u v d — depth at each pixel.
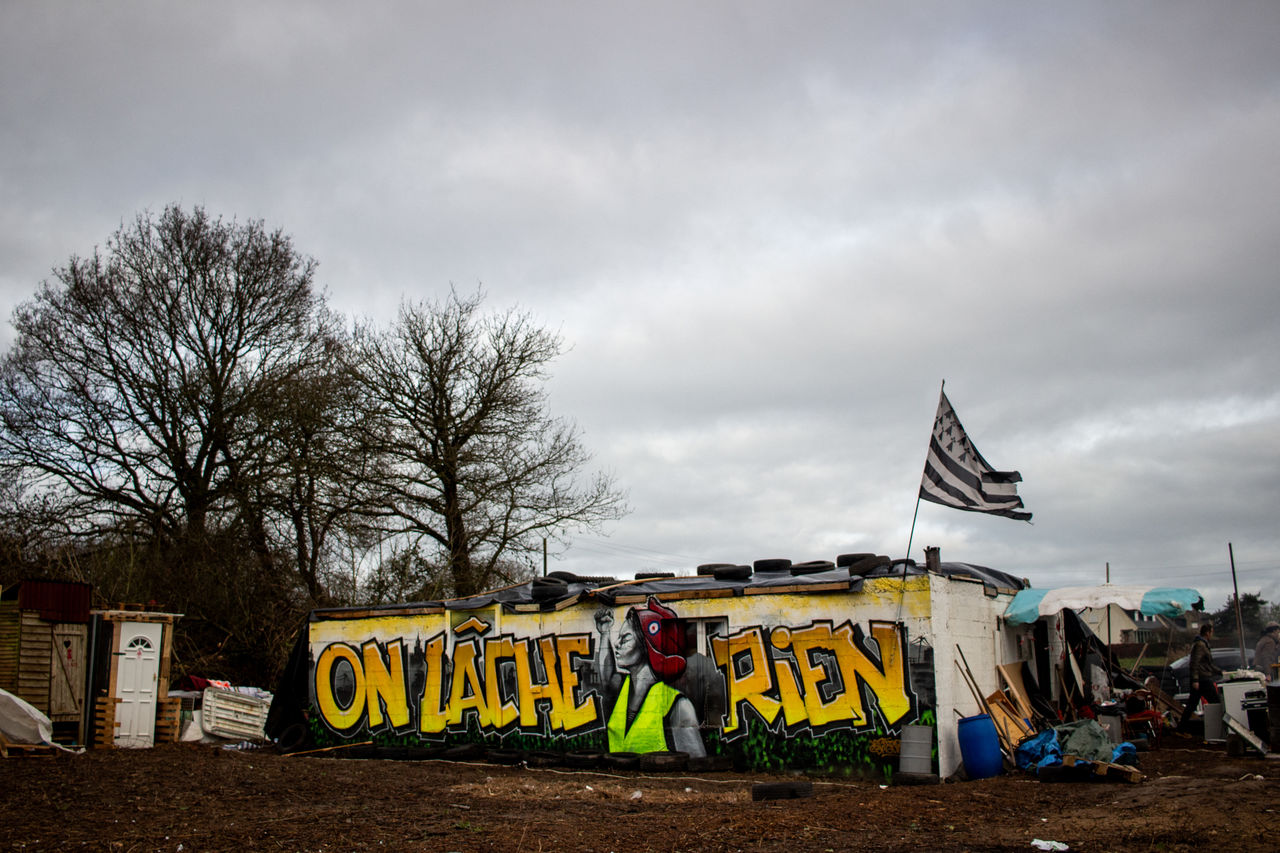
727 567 18.22
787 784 12.13
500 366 31.97
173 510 28.58
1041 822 9.77
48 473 26.94
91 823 10.31
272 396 28.58
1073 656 20.69
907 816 10.38
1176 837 8.62
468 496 30.58
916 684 14.70
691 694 16.64
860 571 15.72
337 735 19.94
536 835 9.44
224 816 10.84
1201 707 21.05
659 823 10.14
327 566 29.91
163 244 28.91
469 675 18.92
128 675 18.36
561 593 18.47
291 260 31.02
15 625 17.05
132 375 28.00
